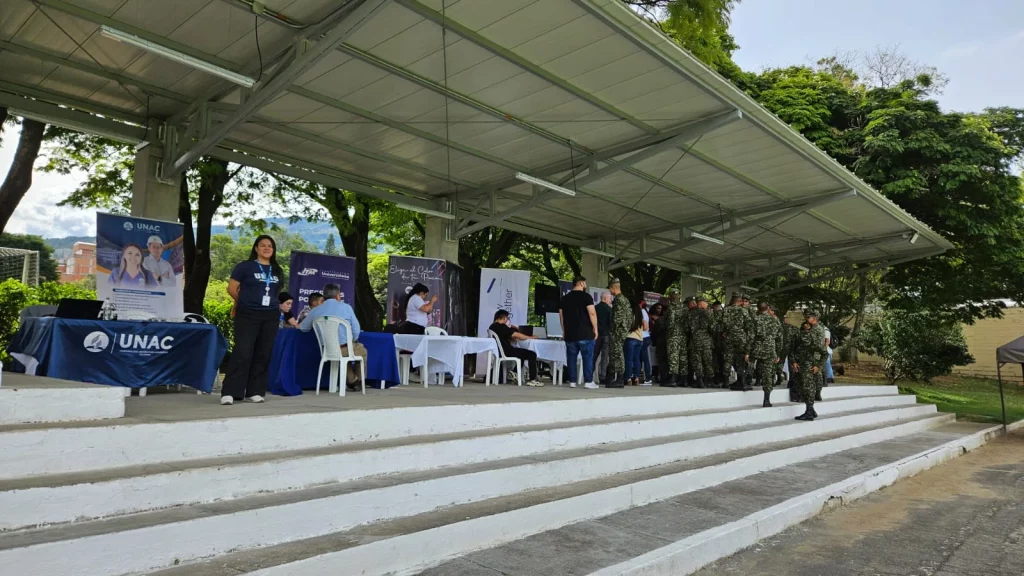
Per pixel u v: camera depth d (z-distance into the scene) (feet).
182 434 13.19
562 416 22.90
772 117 31.19
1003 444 40.93
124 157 48.88
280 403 18.89
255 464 13.01
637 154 33.65
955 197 55.21
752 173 38.96
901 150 53.01
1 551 9.09
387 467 15.49
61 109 29.09
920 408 51.49
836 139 59.67
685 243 52.60
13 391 11.93
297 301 38.93
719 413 29.27
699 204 46.57
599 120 32.19
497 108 30.89
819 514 20.51
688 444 24.18
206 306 63.98
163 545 10.65
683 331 38.63
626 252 62.69
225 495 12.55
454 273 44.62
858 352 95.40
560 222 53.31
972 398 70.18
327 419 15.80
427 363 29.37
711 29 49.44
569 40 24.77
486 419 20.10
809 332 34.58
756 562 15.58
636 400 26.71
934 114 56.18
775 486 22.81
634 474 20.65
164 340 21.52
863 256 61.87
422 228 67.51
